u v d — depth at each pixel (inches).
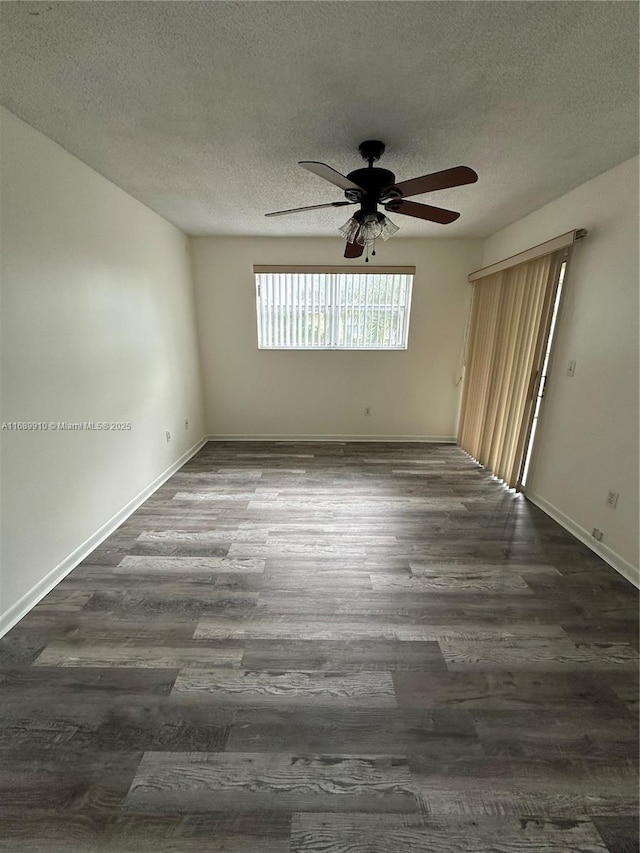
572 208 106.0
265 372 183.3
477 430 162.7
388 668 63.0
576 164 90.3
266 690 58.9
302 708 56.1
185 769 48.2
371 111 69.7
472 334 168.2
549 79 60.4
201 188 108.3
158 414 135.5
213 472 149.9
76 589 81.5
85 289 93.3
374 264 166.9
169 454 145.7
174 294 148.4
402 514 115.6
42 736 51.9
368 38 51.9
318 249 166.1
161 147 83.9
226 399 187.2
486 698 57.8
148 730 52.8
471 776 47.6
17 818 43.3
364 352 180.4
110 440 105.0
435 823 43.2
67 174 86.0
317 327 178.7
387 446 184.4
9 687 59.1
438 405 187.3
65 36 51.4
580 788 46.4
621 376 89.5
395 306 176.2
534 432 124.1
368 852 40.9
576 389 104.6
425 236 160.2
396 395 186.1
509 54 54.9
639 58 55.3
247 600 78.5
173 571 87.7
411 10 47.1
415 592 81.1
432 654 65.7
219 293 172.1
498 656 65.4
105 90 63.7
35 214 76.7
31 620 72.6
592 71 58.4
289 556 93.7
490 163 90.0
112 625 71.6
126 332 113.1
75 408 90.0
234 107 68.8
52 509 82.4
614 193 91.4
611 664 63.9
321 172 68.7
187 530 105.7
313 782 46.9
